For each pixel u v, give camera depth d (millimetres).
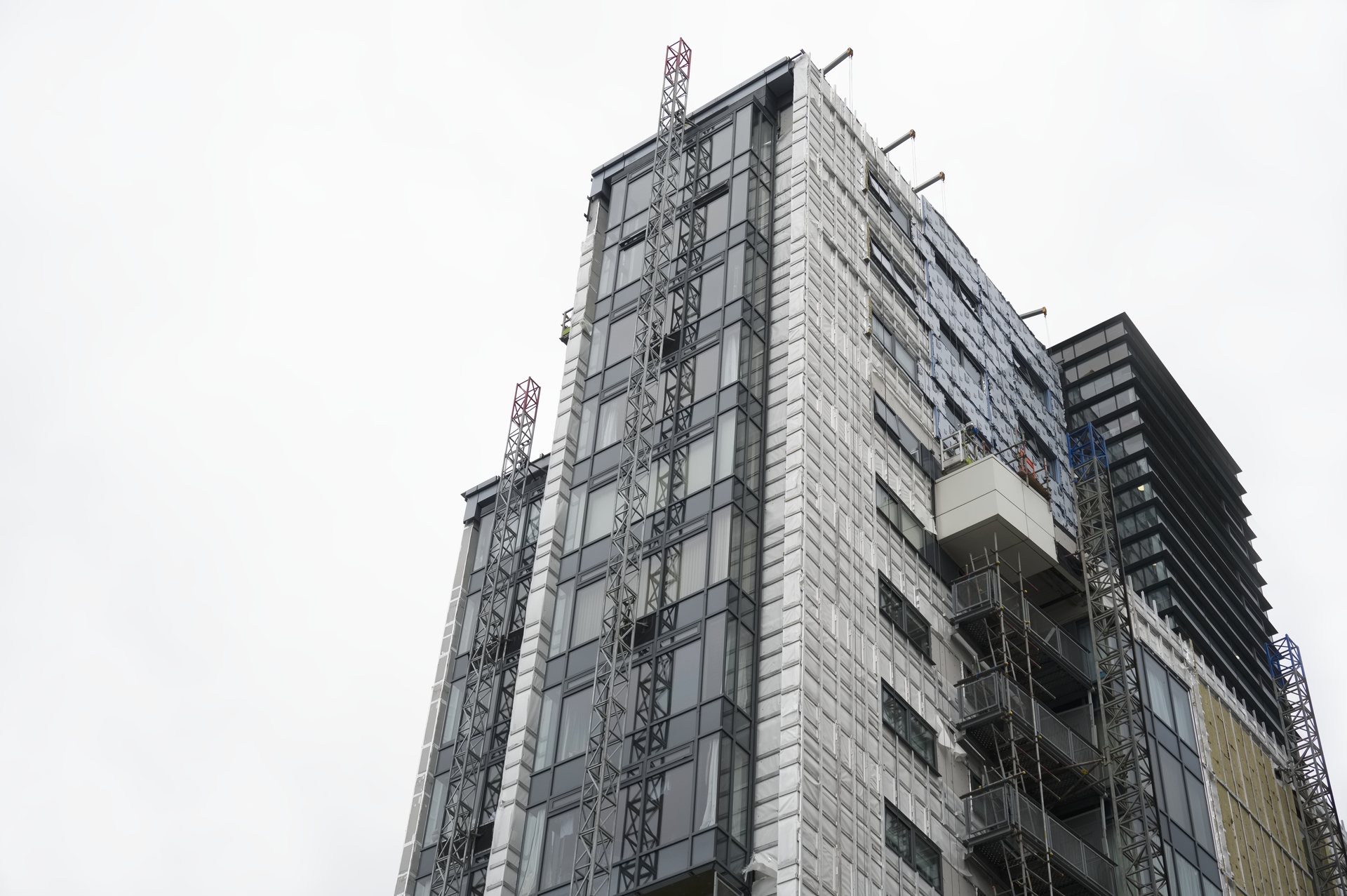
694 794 49062
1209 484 107312
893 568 60938
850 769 51469
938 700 58969
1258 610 102188
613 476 61781
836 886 47656
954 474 67750
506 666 72812
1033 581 68938
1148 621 76188
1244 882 70250
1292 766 84375
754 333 62875
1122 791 63188
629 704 53312
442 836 66688
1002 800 56281
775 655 52688
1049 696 66688
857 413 64062
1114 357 108375
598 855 49656
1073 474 84438
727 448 58312
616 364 66250
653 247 68562
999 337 83938
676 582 55688
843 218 71750
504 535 79625
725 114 73312
